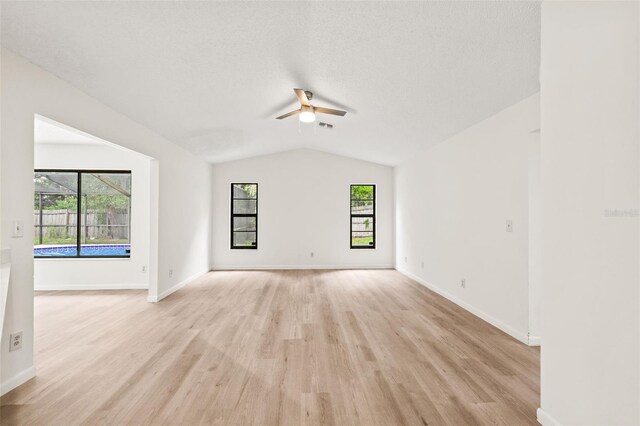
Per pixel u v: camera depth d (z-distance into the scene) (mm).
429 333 3375
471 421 1915
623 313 1453
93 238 5543
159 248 4766
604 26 1543
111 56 2695
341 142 6500
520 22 2178
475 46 2523
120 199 5605
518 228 3230
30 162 2469
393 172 7746
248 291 5328
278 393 2211
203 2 2178
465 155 4320
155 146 4672
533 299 3070
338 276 6688
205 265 7039
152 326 3584
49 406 2047
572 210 1725
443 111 3891
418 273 6078
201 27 2453
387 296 5000
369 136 5695
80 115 3121
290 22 2441
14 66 2350
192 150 5934
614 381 1492
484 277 3844
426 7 2197
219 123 4875
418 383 2344
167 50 2723
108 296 4980
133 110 3805
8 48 2301
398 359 2742
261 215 7617
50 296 4984
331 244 7699
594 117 1597
